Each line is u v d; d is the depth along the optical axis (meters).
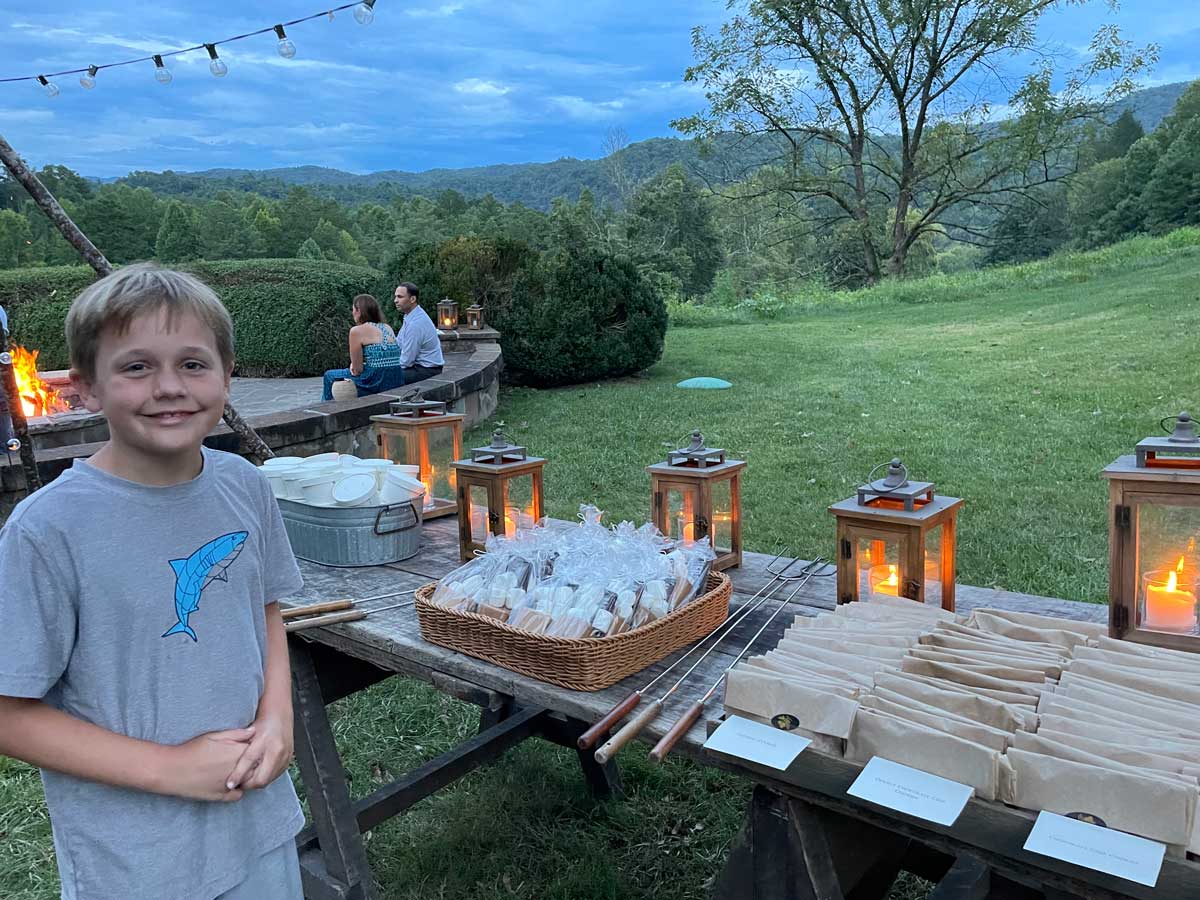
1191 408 7.17
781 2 24.83
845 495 5.50
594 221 41.59
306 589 2.21
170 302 1.25
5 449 5.40
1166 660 1.37
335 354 12.14
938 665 1.36
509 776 2.88
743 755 1.26
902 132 27.58
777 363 11.40
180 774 1.27
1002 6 24.25
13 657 1.16
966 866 1.48
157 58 3.70
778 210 30.61
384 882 2.44
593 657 1.60
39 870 2.52
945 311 16.62
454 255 10.52
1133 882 1.01
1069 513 4.94
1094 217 51.16
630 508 5.44
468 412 8.02
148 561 1.28
